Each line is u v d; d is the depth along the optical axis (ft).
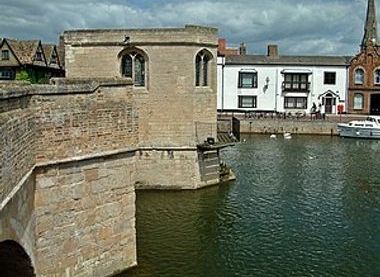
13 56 191.11
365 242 71.56
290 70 237.25
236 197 95.66
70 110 48.52
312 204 92.12
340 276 60.13
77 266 50.39
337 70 239.71
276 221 80.94
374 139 194.39
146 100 97.30
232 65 236.43
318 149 164.76
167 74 96.53
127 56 97.81
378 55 238.68
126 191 55.62
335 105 241.35
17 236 38.86
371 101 242.37
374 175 120.06
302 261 64.44
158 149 98.07
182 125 97.60
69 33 98.48
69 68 99.45
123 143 54.65
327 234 75.05
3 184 33.60
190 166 98.73
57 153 47.52
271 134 205.36
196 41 96.53
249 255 66.13
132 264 57.11
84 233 50.98
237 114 226.79
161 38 95.66
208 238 71.97
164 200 92.12
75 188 49.65
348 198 97.04
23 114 40.96
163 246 68.33
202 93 99.55
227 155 148.46
